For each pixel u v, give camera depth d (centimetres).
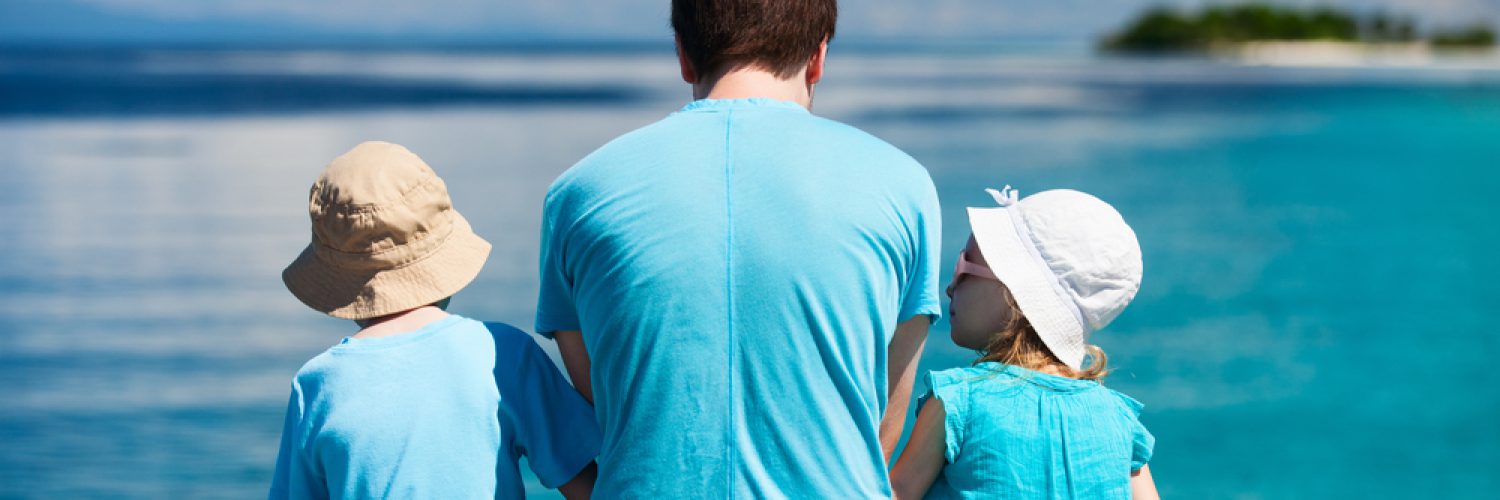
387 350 182
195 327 1135
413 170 185
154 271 1405
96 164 2519
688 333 160
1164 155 2803
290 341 1085
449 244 187
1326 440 859
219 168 2447
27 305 1227
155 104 4541
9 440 809
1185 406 934
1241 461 820
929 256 172
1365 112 4472
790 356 160
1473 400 951
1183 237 1709
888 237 165
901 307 174
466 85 6375
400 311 185
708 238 161
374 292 183
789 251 160
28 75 7762
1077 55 18712
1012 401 183
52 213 1839
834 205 162
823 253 161
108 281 1349
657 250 161
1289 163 2681
